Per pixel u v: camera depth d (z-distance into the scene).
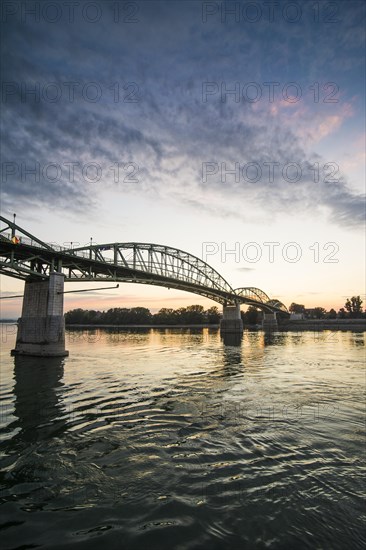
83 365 34.69
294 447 11.41
